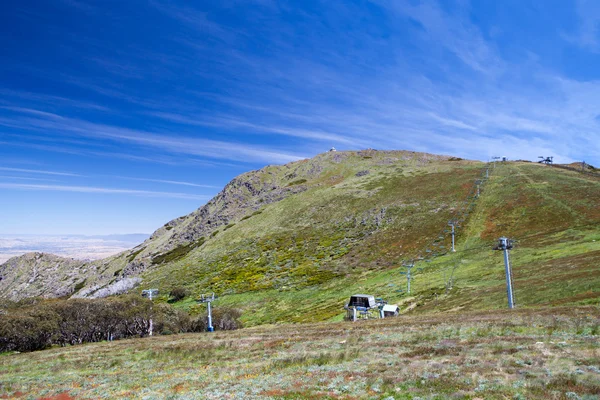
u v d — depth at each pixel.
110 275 168.00
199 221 194.88
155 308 70.88
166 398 18.92
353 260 96.81
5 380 28.97
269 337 38.78
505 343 22.61
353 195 150.88
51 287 189.38
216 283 106.19
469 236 88.12
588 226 72.38
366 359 23.03
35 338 54.53
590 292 37.56
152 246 190.75
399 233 104.44
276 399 16.62
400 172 173.25
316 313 67.12
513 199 102.44
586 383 13.98
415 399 14.39
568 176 117.44
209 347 35.53
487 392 14.14
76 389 23.66
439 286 61.66
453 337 26.67
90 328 61.66
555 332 24.12
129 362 32.34
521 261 61.25
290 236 129.75
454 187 130.62
